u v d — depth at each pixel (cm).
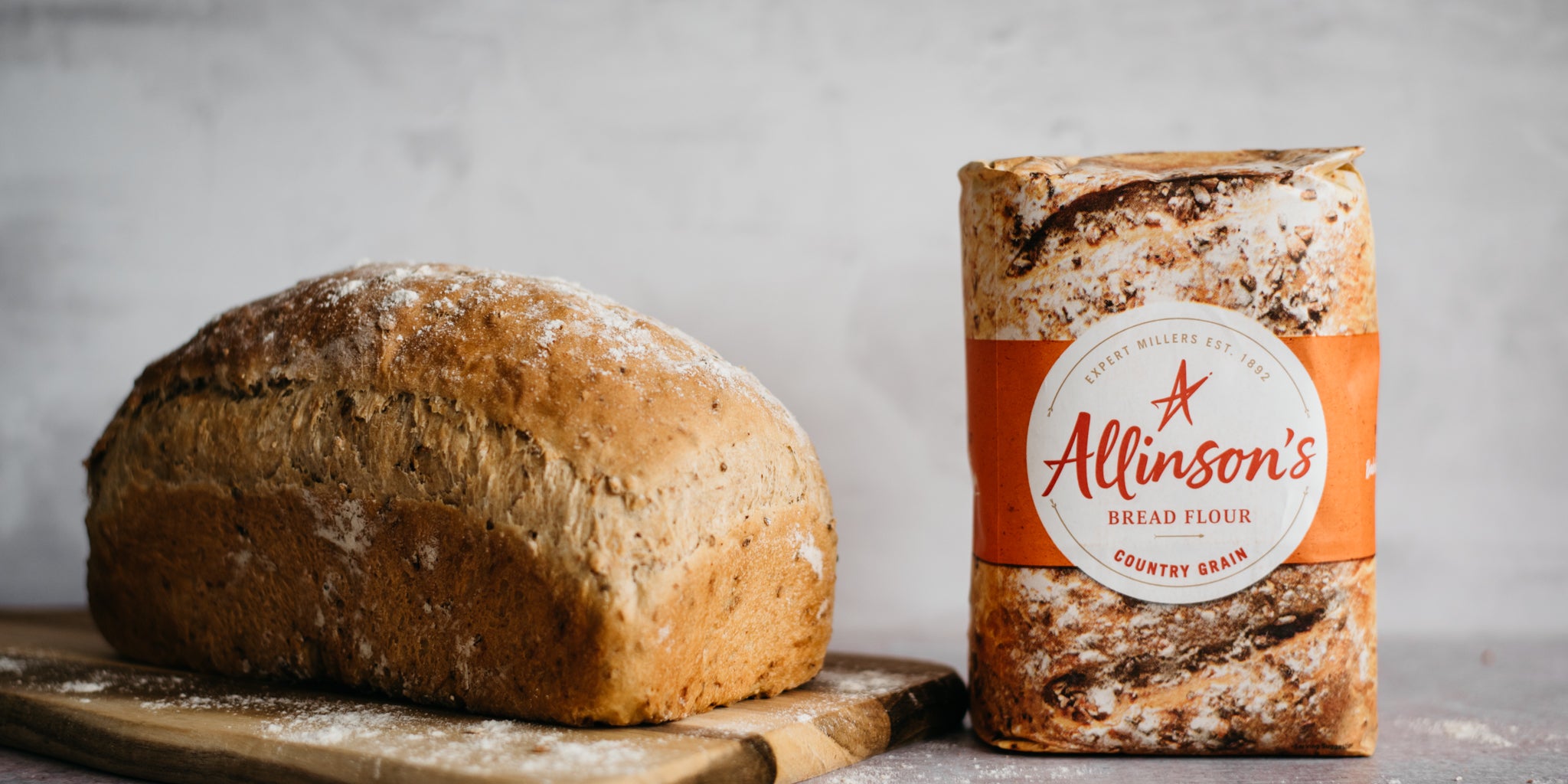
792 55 80
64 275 83
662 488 60
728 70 80
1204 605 62
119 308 83
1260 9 79
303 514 65
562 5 81
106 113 82
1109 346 62
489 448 61
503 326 63
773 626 64
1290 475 62
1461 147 78
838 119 80
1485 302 79
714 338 81
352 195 82
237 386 67
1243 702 62
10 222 82
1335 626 62
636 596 60
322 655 65
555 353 62
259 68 82
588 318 64
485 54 81
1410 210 79
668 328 66
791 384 81
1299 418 62
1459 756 63
